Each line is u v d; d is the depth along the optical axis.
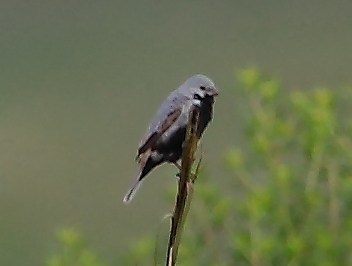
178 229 3.96
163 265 4.16
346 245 4.16
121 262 4.16
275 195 4.16
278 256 4.16
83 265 4.14
